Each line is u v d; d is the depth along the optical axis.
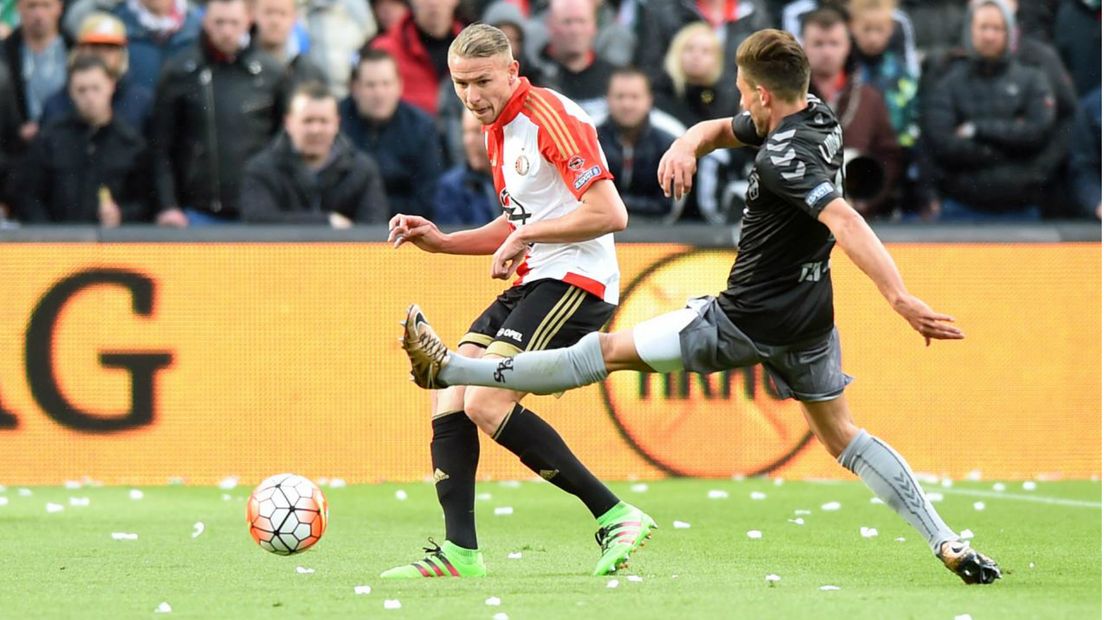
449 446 19.11
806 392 17.61
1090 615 15.20
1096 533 24.55
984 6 37.66
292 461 33.34
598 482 19.28
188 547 22.39
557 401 33.78
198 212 37.06
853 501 29.84
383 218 36.31
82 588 17.83
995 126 37.91
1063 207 38.50
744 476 34.38
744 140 18.53
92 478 32.81
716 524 25.94
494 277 18.16
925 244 34.56
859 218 16.12
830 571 19.58
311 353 33.41
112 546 22.53
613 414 33.91
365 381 33.53
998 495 31.14
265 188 35.44
